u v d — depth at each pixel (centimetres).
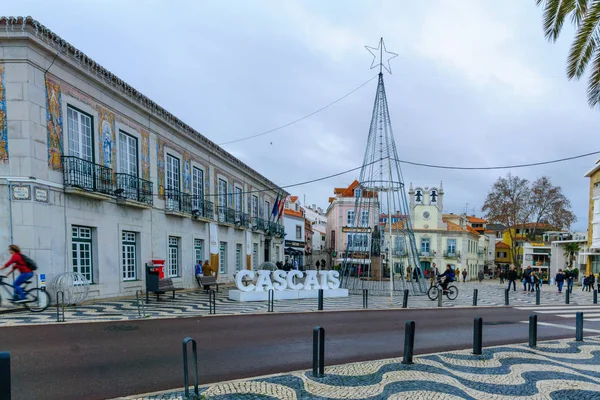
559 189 4488
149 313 1051
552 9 735
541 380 537
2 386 309
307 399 446
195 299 1446
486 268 5800
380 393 471
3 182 1016
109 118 1371
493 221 4847
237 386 484
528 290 2483
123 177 1422
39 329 799
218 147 2295
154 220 1634
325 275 1658
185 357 448
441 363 607
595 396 480
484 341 812
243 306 1265
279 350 689
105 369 552
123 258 1445
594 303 1655
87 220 1234
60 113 1143
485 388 500
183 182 1925
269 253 3384
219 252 2314
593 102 791
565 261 4566
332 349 707
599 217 3438
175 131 1834
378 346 740
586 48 751
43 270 1057
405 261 3600
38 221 1046
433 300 1672
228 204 2516
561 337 875
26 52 1030
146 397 444
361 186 1984
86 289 1170
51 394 457
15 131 1028
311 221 6600
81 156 1238
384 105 1816
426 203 4372
